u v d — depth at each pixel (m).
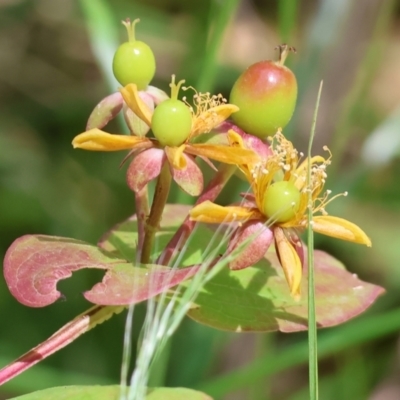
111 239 0.30
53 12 0.61
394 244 0.51
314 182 0.27
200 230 0.30
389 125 0.39
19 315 0.43
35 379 0.36
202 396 0.27
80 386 0.27
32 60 0.59
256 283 0.29
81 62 0.60
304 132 0.40
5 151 0.52
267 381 0.37
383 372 0.44
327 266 0.30
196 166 0.27
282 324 0.28
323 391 0.41
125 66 0.28
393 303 0.48
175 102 0.27
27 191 0.50
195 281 0.26
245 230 0.27
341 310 0.29
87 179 0.51
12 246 0.27
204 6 0.46
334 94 0.40
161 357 0.34
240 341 0.37
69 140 0.54
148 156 0.27
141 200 0.28
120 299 0.26
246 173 0.27
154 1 0.59
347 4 0.39
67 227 0.49
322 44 0.39
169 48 0.58
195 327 0.36
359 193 0.46
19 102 0.56
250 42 0.61
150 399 0.27
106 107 0.28
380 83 0.63
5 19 0.58
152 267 0.27
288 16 0.37
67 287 0.43
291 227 0.27
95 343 0.42
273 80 0.28
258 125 0.28
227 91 0.52
